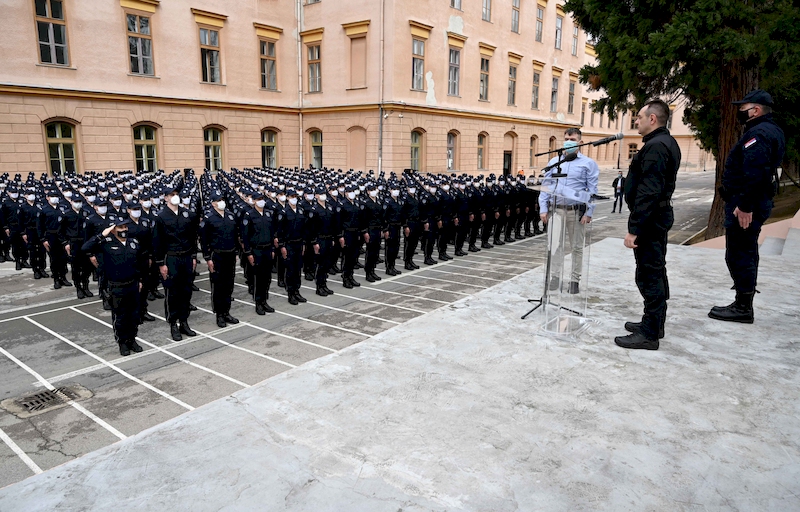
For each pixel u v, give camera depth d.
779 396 3.57
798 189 24.73
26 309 9.02
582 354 4.35
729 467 2.82
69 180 14.82
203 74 23.22
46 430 5.05
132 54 20.88
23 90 17.84
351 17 24.42
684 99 17.28
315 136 27.27
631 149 62.12
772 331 4.82
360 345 4.62
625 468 2.83
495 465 2.88
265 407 3.58
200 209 11.48
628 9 13.39
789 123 14.68
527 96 33.00
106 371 6.39
